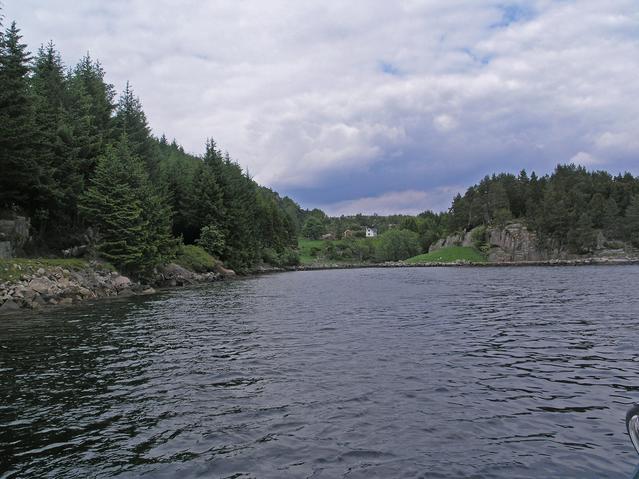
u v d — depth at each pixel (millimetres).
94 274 38812
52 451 7090
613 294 31844
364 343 15156
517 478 6043
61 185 44125
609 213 128750
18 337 17078
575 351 13570
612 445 7066
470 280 55375
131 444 7309
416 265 138500
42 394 9992
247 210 98562
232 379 10992
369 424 7973
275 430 7781
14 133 35594
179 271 57844
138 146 66188
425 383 10391
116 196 45938
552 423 7969
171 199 75312
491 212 151875
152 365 12531
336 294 36719
